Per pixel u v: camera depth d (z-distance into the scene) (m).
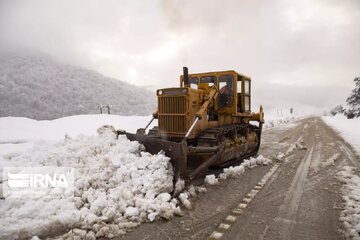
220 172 5.61
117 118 14.52
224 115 6.59
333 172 5.66
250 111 7.97
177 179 3.97
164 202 3.48
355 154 7.72
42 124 11.62
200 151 4.44
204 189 4.34
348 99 41.06
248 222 3.24
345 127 17.92
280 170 5.89
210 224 3.18
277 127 20.28
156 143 4.36
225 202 3.89
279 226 3.14
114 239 2.79
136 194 3.59
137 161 4.05
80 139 5.21
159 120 5.50
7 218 2.88
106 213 3.13
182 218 3.32
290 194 4.27
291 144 10.14
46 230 2.85
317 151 8.39
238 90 7.33
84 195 3.50
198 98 5.48
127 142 4.59
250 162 6.33
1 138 8.44
